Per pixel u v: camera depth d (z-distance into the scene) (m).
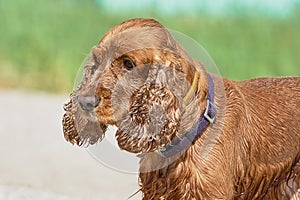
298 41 27.22
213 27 27.81
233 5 28.22
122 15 29.09
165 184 6.60
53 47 27.30
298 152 7.55
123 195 11.84
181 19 28.33
